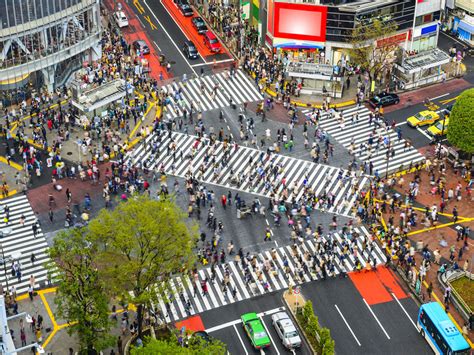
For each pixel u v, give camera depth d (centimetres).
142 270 9781
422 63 14375
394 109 13862
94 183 12281
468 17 15500
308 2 14362
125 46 15425
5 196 12031
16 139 13088
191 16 16700
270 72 14662
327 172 12431
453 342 9188
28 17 13462
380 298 10319
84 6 14288
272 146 12988
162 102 14025
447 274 10512
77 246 9212
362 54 14088
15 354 8738
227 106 14025
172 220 9338
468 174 12219
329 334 9362
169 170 12531
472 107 11956
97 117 13325
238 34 15712
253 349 9600
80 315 9075
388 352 9581
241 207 11594
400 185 12162
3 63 13575
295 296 10306
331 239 11188
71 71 14688
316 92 14250
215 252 10788
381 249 11012
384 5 14200
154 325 9906
